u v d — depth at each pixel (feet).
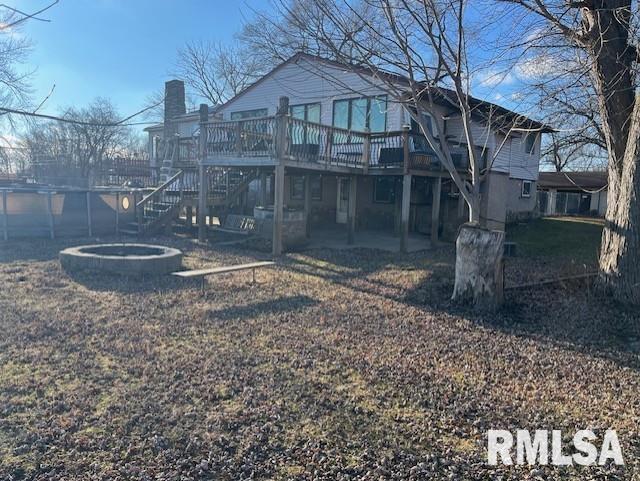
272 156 37.58
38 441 10.29
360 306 23.27
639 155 21.43
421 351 17.08
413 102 25.00
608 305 22.12
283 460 10.02
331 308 22.79
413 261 36.76
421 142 44.57
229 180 50.93
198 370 14.61
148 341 17.13
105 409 11.88
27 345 16.34
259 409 12.16
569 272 29.68
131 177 91.20
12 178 68.23
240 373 14.48
